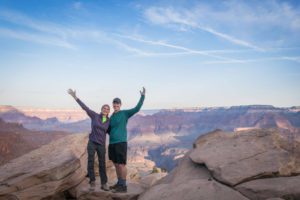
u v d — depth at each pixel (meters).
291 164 7.43
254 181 7.13
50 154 10.09
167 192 7.54
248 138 8.76
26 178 8.57
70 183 9.49
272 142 8.30
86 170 10.41
